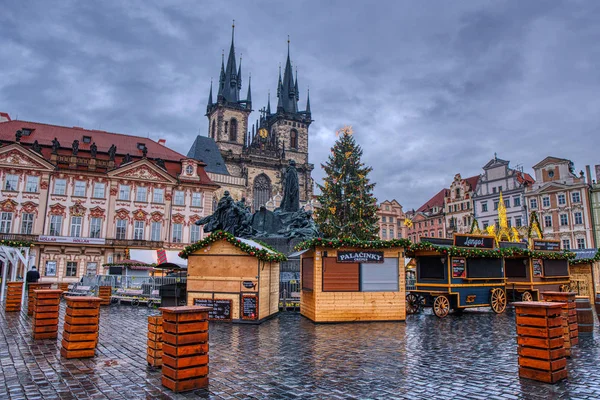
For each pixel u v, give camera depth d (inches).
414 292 883.4
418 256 893.2
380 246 785.6
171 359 360.8
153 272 1717.5
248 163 4552.2
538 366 386.9
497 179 3442.4
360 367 434.3
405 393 351.6
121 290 1162.6
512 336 617.6
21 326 689.6
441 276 860.6
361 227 2324.1
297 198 1378.0
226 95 5034.5
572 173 3056.1
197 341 366.0
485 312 933.8
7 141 2428.6
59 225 2485.2
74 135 2785.4
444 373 411.8
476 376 401.1
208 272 768.9
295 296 975.6
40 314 579.8
